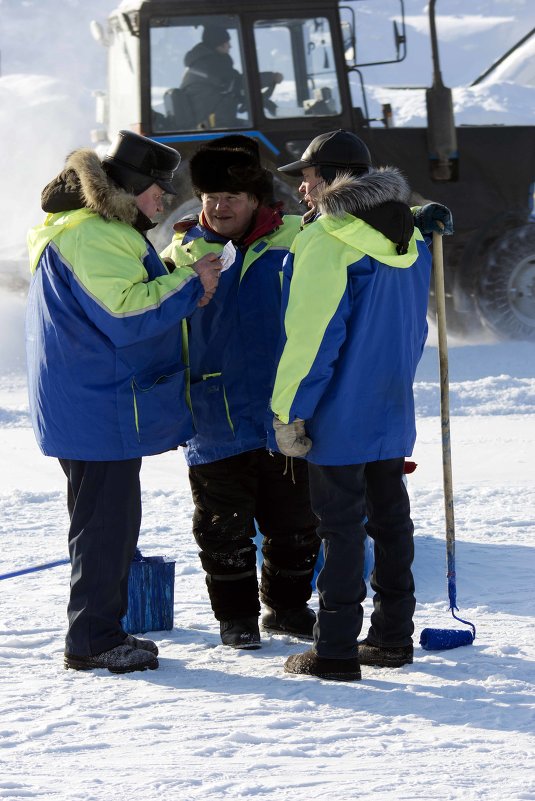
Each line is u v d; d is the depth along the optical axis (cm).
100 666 557
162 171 566
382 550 567
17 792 410
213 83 1622
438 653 585
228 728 478
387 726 481
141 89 1612
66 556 784
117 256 538
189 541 826
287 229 611
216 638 622
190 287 542
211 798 408
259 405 605
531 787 418
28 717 490
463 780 425
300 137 1642
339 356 534
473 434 1226
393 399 546
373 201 527
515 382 1459
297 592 632
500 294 1753
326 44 1647
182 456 1189
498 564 756
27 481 1066
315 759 445
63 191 552
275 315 604
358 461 539
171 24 1609
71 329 546
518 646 593
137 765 438
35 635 614
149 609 630
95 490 561
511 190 1780
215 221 602
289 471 616
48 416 558
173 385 563
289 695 523
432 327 1842
